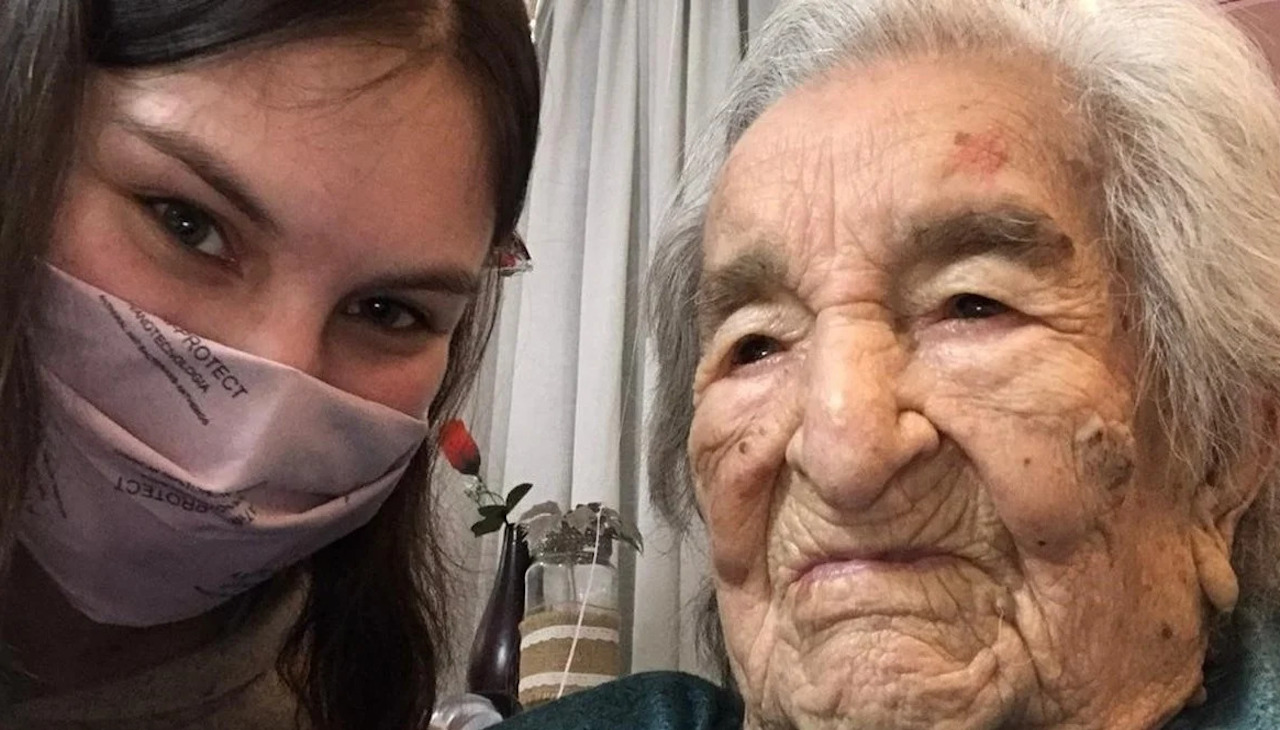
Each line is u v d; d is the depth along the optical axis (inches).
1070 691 30.5
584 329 78.8
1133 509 31.7
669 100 81.4
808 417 31.6
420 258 35.2
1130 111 34.2
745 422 34.9
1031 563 30.8
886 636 30.5
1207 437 33.0
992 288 32.3
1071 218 32.9
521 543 65.0
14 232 31.8
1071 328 32.1
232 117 32.0
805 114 36.6
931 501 31.1
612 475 72.9
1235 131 34.6
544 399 80.0
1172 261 32.6
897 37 37.2
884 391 31.4
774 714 33.2
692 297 42.1
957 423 31.1
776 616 33.5
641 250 81.2
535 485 77.5
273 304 34.4
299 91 32.5
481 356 48.6
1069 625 30.5
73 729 38.0
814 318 34.1
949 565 31.1
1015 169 32.7
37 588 38.7
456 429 63.8
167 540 36.0
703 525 41.1
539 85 41.1
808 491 32.5
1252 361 33.1
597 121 86.2
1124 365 32.4
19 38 32.2
